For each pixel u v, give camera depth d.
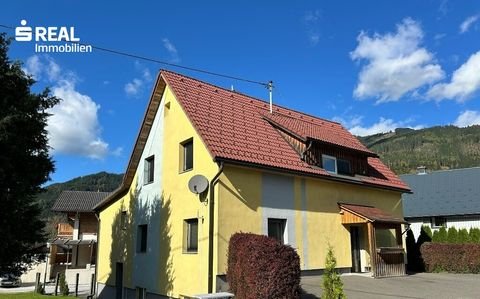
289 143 18.38
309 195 17.59
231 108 18.64
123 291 20.11
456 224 36.38
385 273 18.27
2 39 15.01
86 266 42.38
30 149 15.36
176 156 17.39
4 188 14.21
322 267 17.33
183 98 17.19
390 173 23.30
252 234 13.00
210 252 14.25
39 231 15.09
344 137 23.48
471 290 15.57
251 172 15.62
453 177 40.00
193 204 15.76
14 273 14.94
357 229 19.81
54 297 20.92
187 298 15.32
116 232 21.91
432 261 22.70
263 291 11.60
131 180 21.03
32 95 15.35
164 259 17.17
